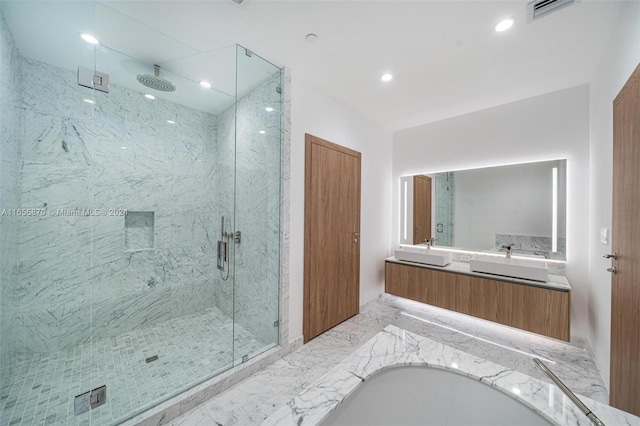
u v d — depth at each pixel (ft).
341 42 6.17
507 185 9.29
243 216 8.82
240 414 5.40
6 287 5.79
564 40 5.89
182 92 8.87
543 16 5.15
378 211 11.51
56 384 5.95
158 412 5.11
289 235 7.66
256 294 8.17
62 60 6.79
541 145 8.55
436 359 4.36
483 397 3.85
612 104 5.62
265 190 8.00
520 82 7.80
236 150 9.12
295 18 5.40
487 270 8.49
